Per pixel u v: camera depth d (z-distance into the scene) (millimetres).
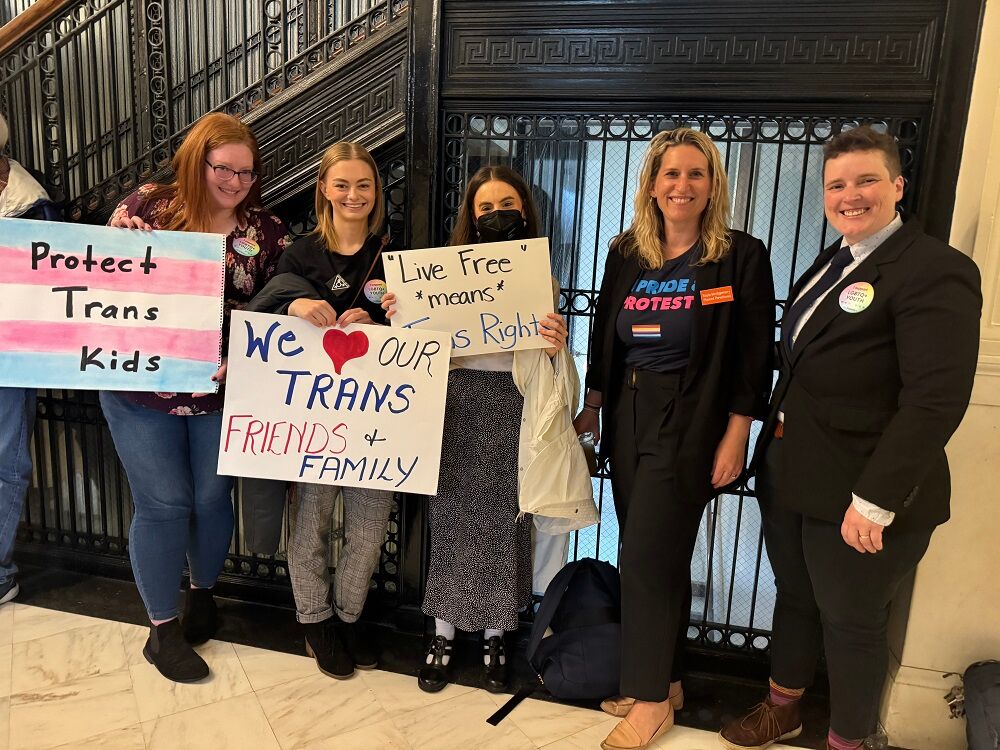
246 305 1774
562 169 1978
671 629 1626
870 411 1350
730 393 1562
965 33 1578
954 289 1229
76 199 2367
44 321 1744
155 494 1838
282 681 1928
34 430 2533
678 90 1787
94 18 2266
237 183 1733
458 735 1730
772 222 1841
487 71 1896
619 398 1669
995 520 1619
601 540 2246
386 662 2035
